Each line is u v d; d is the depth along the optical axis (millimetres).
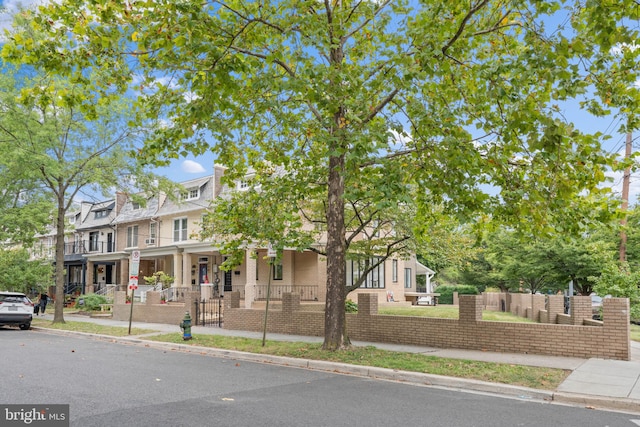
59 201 22234
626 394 7734
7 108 19781
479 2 9023
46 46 9016
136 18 9039
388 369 9766
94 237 40812
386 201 8773
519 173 10250
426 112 9508
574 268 25078
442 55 8672
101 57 9719
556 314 15680
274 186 13344
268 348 12750
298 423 6164
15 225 23031
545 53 7812
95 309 28484
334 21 9602
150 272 36656
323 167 12883
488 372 9344
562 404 7586
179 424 6055
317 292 25797
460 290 40250
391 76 9250
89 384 8477
